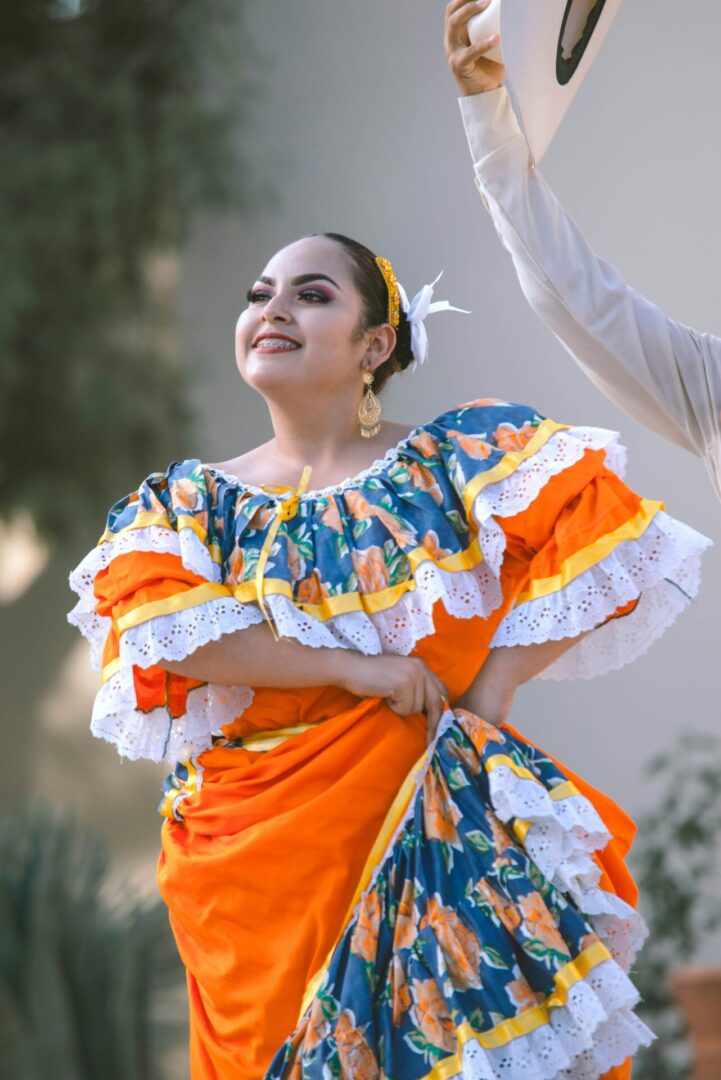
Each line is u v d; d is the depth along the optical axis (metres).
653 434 16.14
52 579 21.70
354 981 5.86
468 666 6.52
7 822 17.66
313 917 6.00
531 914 5.91
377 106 18.84
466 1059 5.63
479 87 6.82
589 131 16.83
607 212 16.67
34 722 21.64
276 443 6.96
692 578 6.54
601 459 6.56
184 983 16.52
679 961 14.57
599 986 5.88
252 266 19.97
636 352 7.15
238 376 20.14
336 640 6.27
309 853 6.05
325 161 19.22
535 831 6.05
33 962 15.88
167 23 20.64
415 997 5.80
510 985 5.82
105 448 20.61
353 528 6.47
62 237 20.48
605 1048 5.93
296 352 6.70
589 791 6.53
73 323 20.59
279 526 6.41
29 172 20.36
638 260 16.47
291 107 19.64
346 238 7.02
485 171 6.92
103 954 16.09
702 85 16.25
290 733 6.38
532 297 7.19
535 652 6.42
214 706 6.43
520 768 6.16
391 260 18.41
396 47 18.73
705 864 15.09
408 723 6.30
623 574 6.27
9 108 21.25
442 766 6.22
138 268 20.64
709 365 7.18
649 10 16.62
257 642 6.24
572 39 6.73
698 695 15.77
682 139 16.31
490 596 6.51
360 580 6.36
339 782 6.12
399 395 17.78
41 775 21.50
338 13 19.33
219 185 19.75
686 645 15.90
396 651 6.35
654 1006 14.45
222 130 19.83
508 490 6.43
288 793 6.16
